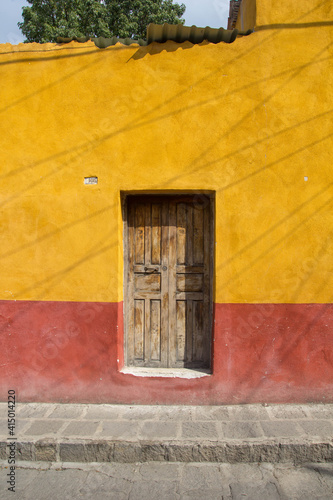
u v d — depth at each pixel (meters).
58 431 3.56
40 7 12.34
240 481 3.13
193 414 3.85
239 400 4.02
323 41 4.03
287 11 4.03
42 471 3.30
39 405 4.11
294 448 3.34
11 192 4.18
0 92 4.19
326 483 3.11
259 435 3.46
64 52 4.12
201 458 3.36
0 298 4.20
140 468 3.31
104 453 3.38
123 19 11.50
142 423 3.69
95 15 11.56
